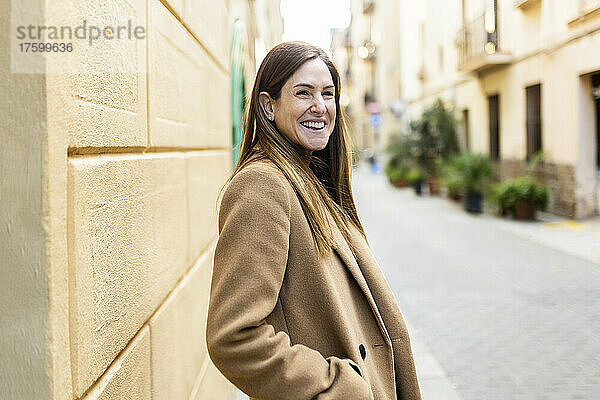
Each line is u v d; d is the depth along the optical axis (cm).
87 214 146
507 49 1391
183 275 279
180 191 274
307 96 169
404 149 2262
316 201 163
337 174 194
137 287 190
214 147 414
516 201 1239
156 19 230
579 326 554
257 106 172
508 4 1327
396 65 3341
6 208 124
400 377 173
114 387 163
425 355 491
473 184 1447
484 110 1622
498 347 506
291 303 154
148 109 213
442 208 1623
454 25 1753
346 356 153
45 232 124
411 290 715
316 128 170
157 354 215
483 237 1081
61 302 129
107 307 160
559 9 1108
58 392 126
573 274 760
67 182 136
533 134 1322
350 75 5181
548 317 587
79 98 144
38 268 124
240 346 138
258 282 142
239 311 140
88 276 146
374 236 1160
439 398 404
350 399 143
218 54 446
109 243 163
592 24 980
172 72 259
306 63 169
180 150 283
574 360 469
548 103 1200
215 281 147
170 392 236
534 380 430
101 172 158
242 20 812
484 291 698
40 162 124
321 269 155
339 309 154
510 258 879
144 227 203
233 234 147
